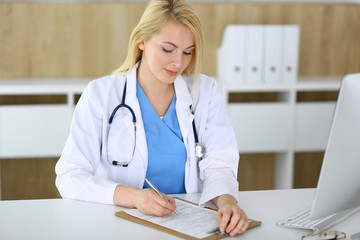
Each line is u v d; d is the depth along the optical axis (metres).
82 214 1.43
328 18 3.50
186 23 1.53
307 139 3.24
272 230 1.33
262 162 3.62
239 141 3.17
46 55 3.28
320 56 3.54
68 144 1.64
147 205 1.41
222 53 3.29
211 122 1.77
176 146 1.71
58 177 1.60
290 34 3.15
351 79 1.10
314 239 1.24
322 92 3.64
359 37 3.56
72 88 2.98
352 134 1.15
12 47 3.24
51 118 2.99
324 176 1.17
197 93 1.77
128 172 1.67
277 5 3.42
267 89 3.15
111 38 3.32
